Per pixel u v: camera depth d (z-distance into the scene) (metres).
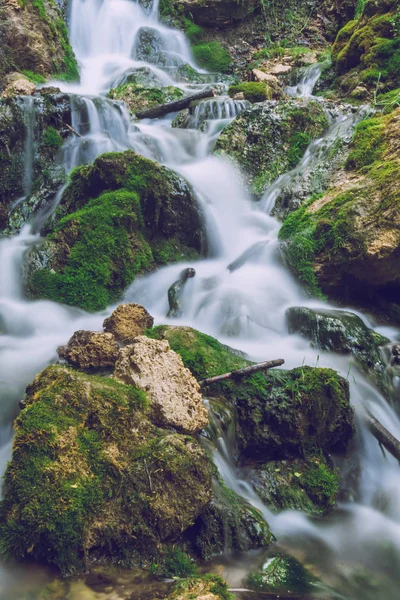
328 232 6.62
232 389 4.46
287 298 6.37
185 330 4.90
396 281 6.39
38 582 2.86
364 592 3.13
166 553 3.13
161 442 3.35
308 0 15.61
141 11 15.77
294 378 4.54
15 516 3.01
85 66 14.07
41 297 6.15
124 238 6.64
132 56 14.93
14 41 11.77
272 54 14.49
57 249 6.44
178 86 12.85
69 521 2.96
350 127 8.52
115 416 3.40
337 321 5.38
